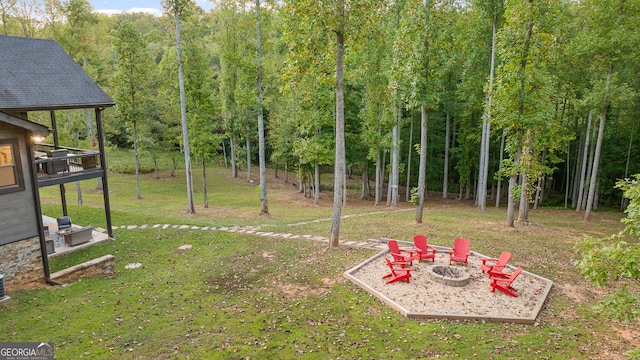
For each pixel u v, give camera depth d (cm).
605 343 837
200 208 2681
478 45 2297
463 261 1238
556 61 1839
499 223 1925
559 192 3709
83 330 876
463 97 2502
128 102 2797
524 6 1480
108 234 1559
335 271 1204
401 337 839
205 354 774
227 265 1291
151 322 912
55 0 2595
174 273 1241
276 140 3581
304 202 3016
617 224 2117
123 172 4078
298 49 1239
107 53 4159
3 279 1041
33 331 869
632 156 3033
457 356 772
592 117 2623
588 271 628
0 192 1075
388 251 1364
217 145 2791
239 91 2159
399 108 2441
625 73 1997
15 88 1255
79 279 1197
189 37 2514
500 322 909
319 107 2684
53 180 1320
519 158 1719
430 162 3522
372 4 1216
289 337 838
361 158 3256
